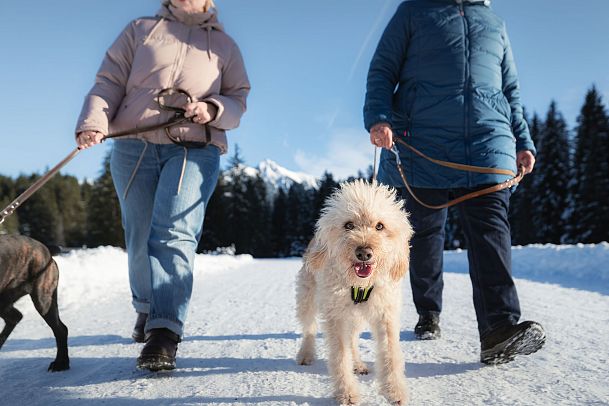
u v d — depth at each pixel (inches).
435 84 140.6
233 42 156.6
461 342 151.3
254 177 2434.8
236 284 351.3
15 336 172.6
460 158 137.6
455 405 97.6
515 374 116.3
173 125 139.9
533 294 263.7
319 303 115.9
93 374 123.4
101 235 1895.9
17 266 122.0
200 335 172.2
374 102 140.4
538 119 1628.9
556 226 1344.7
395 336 110.1
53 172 124.0
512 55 151.7
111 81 144.7
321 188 2405.3
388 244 113.3
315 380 118.1
